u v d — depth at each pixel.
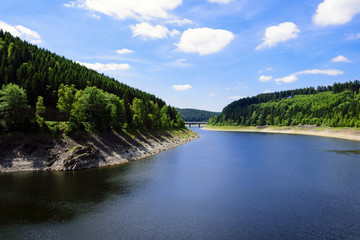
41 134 63.16
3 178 49.28
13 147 58.12
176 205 37.56
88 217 32.62
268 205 37.91
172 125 161.12
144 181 50.62
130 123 101.75
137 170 60.34
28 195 40.22
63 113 92.50
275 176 55.94
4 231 28.30
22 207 35.28
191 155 86.75
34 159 57.84
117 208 35.91
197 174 57.47
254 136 183.00
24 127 61.59
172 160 75.69
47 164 57.88
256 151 98.12
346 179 53.22
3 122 59.81
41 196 39.94
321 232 29.30
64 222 30.95
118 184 47.88
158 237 27.72
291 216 33.84
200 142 138.12
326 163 71.38
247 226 30.77
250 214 34.47
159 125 136.00
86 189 44.12
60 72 114.81
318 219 32.97
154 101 178.88
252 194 43.12
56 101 94.44
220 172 59.78
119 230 29.20
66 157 59.59
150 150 90.69
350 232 29.36
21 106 62.56
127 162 70.75
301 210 35.97
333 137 165.25
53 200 38.28
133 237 27.64
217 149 104.94
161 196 41.59
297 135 188.38
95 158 64.56
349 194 43.19
